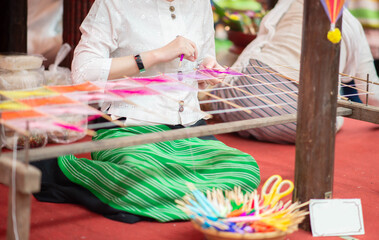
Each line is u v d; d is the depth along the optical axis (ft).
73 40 13.79
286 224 5.75
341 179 9.09
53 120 5.37
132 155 7.39
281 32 13.03
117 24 7.75
